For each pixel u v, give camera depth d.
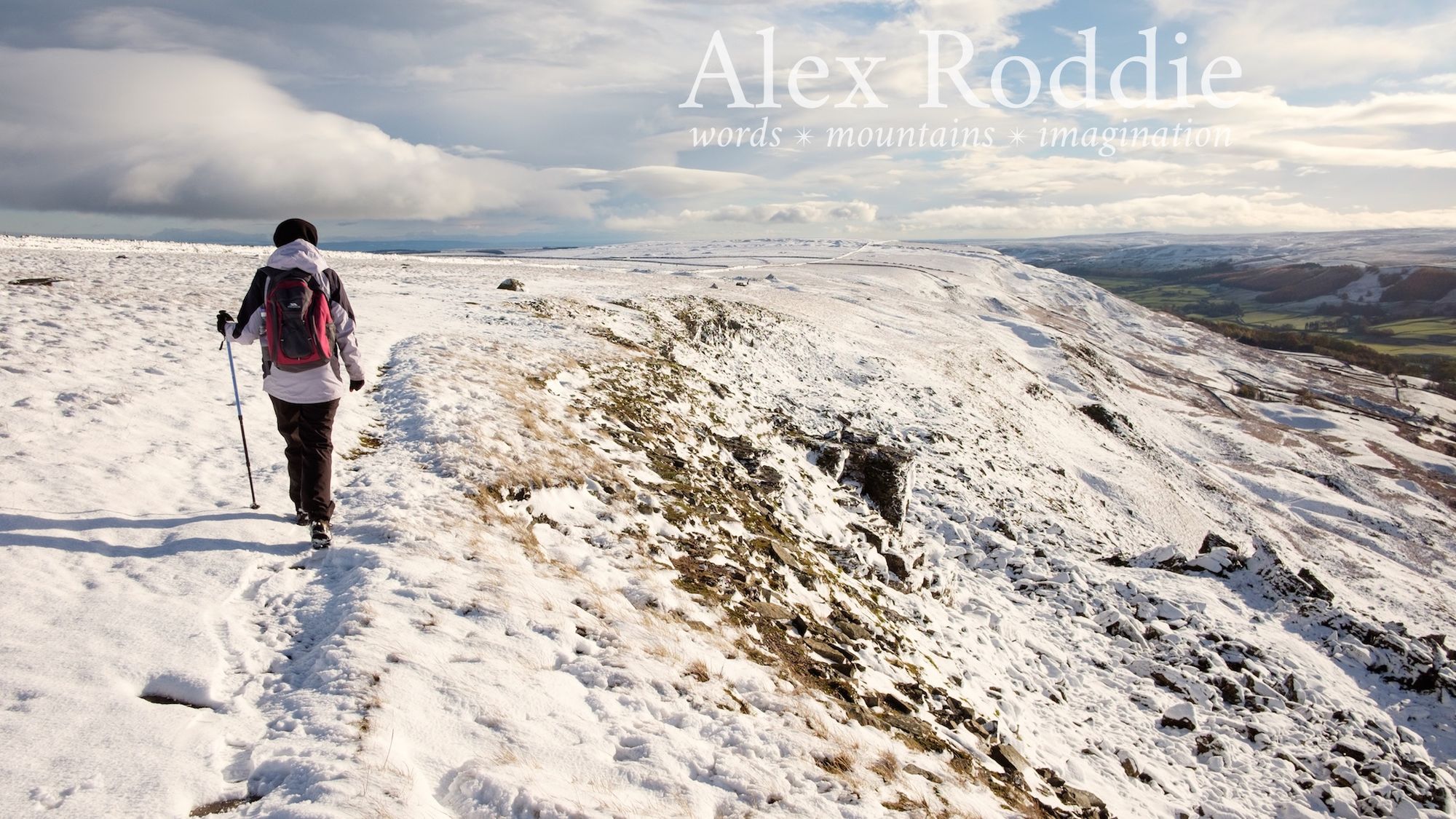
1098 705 11.84
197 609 4.95
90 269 24.22
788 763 4.84
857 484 17.38
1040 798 7.30
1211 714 12.20
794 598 9.10
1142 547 28.27
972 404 35.78
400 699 4.20
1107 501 33.84
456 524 6.95
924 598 12.95
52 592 4.79
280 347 5.81
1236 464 67.06
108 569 5.26
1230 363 142.62
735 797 4.32
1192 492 47.53
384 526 6.52
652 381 17.05
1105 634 14.51
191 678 4.20
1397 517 58.62
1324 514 56.25
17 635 4.27
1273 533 43.59
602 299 29.34
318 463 6.12
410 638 4.86
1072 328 134.00
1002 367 50.38
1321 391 128.38
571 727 4.48
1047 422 44.25
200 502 6.71
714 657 6.21
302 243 6.06
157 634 4.57
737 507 11.51
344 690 4.17
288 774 3.52
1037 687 11.64
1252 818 9.67
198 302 17.41
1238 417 89.81
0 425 7.44
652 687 5.23
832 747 5.32
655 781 4.17
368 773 3.51
